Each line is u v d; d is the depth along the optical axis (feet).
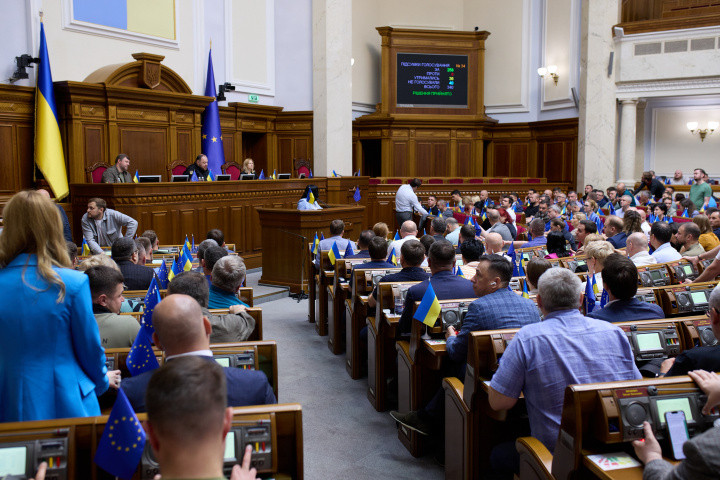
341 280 19.33
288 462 6.51
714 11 47.47
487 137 57.62
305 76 45.52
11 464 5.70
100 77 32.76
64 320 7.07
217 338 10.09
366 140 57.62
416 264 14.90
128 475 5.57
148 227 27.84
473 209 36.60
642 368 9.64
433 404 11.88
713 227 23.56
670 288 13.78
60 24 31.78
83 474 6.00
